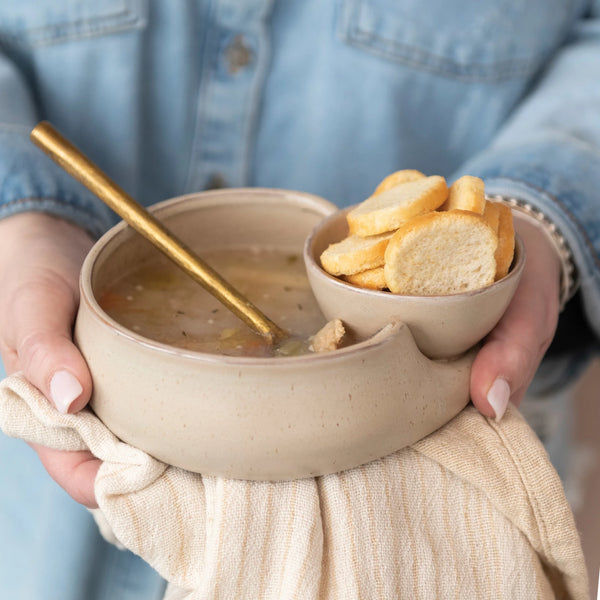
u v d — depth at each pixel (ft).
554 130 2.36
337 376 1.70
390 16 2.53
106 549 2.54
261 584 1.75
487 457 1.82
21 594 2.56
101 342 1.76
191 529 1.75
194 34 2.54
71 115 2.59
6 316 1.95
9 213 2.10
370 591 1.73
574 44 2.79
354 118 2.63
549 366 2.56
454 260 1.77
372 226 1.80
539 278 2.03
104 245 1.90
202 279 1.86
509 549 1.81
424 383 1.78
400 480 1.79
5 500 2.53
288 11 2.54
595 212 2.19
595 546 3.58
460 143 2.75
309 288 2.00
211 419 1.69
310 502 1.74
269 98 2.61
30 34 2.51
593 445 3.97
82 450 1.84
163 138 2.64
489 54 2.61
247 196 2.07
